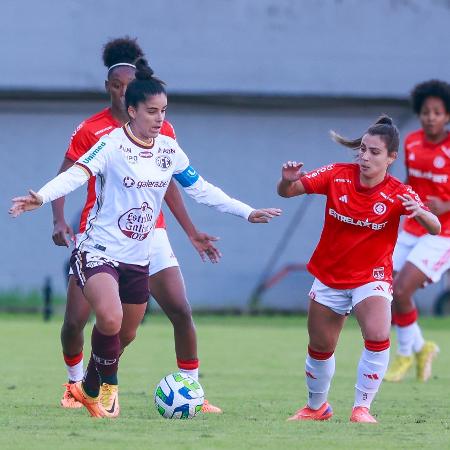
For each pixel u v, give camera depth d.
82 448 21.53
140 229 26.08
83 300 29.47
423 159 41.62
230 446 21.95
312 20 89.75
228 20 88.94
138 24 88.12
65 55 87.38
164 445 21.95
